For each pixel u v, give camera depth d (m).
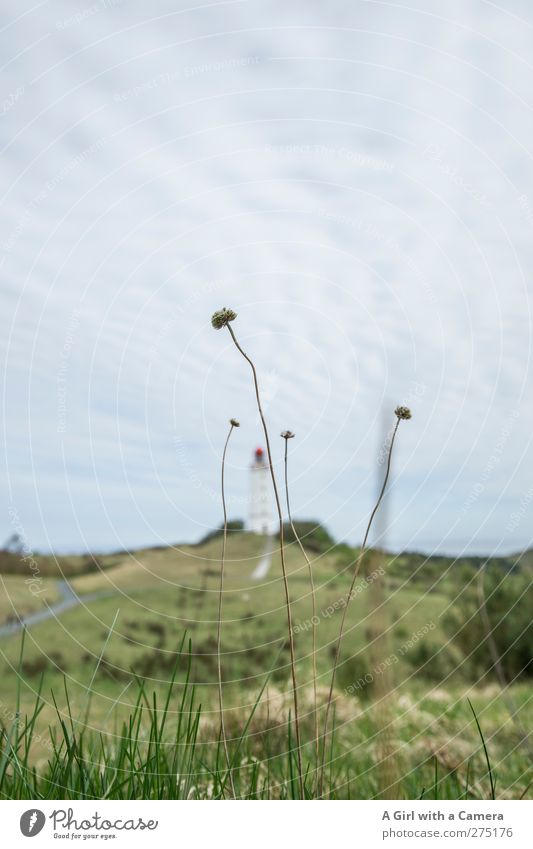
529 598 8.30
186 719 2.12
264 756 2.32
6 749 1.88
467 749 3.28
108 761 2.04
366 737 2.70
